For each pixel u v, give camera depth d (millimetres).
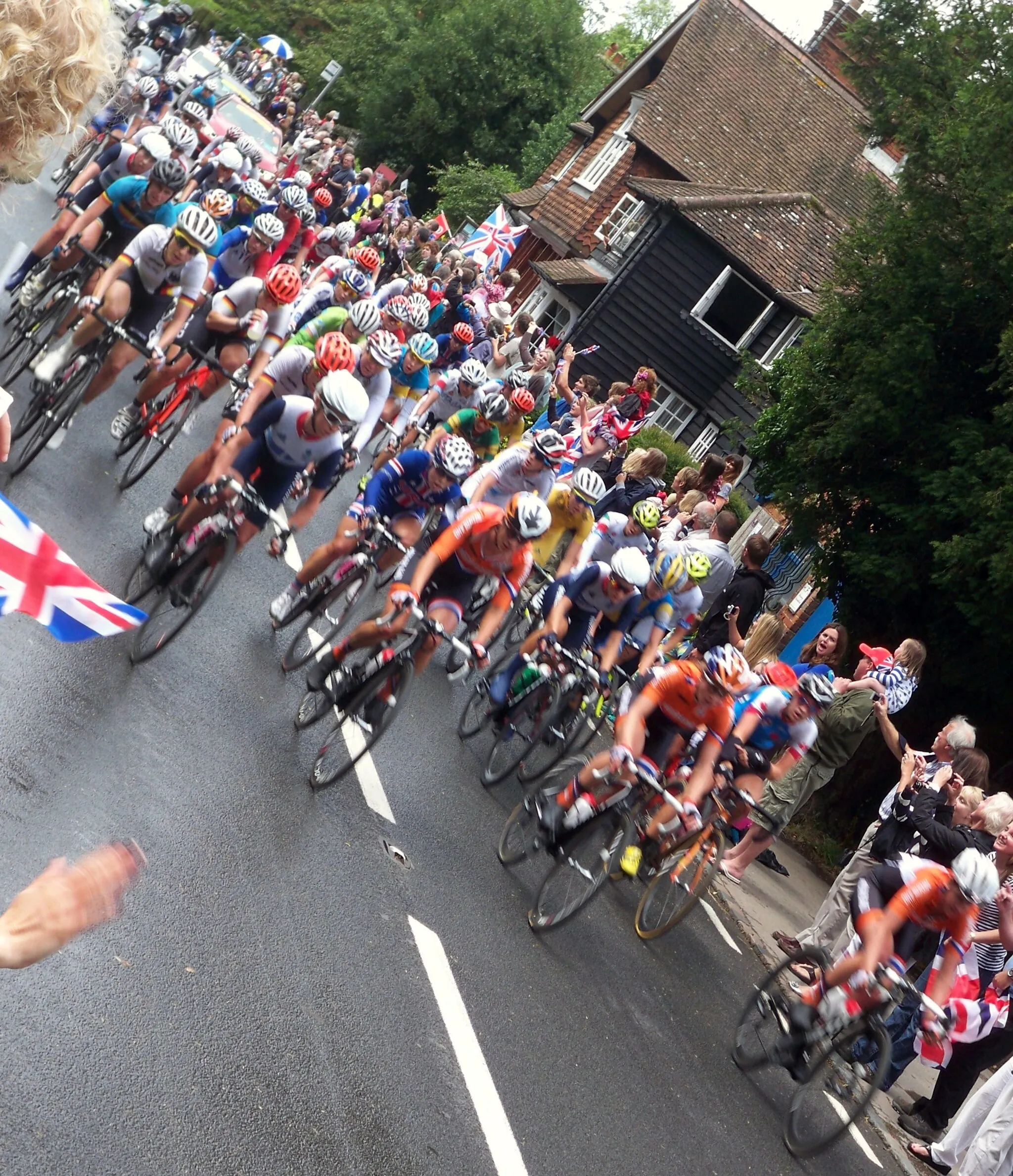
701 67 33750
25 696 5164
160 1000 3916
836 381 14672
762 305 30281
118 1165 3166
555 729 7973
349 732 6301
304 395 7008
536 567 9477
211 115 21109
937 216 13438
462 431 9805
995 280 13125
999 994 7137
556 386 14383
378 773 6973
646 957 7133
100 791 4824
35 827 4305
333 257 12883
